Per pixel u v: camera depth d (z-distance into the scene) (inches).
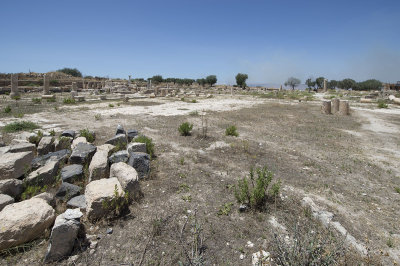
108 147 244.1
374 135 408.8
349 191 196.4
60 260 112.5
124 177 163.0
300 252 106.6
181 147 295.3
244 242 129.4
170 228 136.9
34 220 120.4
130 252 118.4
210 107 748.6
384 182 218.7
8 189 156.9
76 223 116.2
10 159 180.2
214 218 148.8
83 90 1455.5
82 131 310.3
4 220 115.0
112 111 608.1
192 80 2864.2
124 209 152.4
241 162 250.7
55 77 1882.4
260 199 161.0
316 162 261.0
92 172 181.6
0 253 111.4
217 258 117.6
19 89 1239.5
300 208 162.1
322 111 657.6
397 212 168.7
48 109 611.8
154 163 235.5
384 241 136.5
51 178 184.9
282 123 494.9
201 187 189.5
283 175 220.7
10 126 362.6
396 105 935.7
